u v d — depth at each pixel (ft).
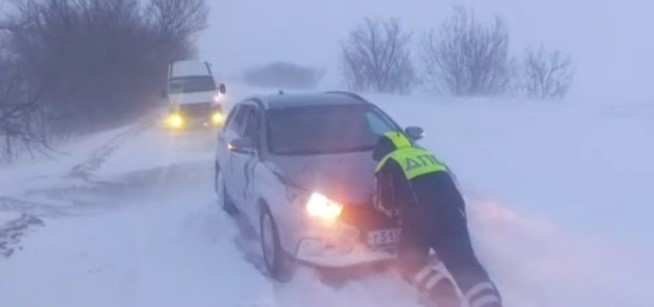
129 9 114.83
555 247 21.53
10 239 26.40
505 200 26.94
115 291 20.48
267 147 23.48
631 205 25.41
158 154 53.83
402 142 19.36
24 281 21.66
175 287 20.54
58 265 23.08
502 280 19.67
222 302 19.01
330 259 19.17
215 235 26.00
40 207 35.53
